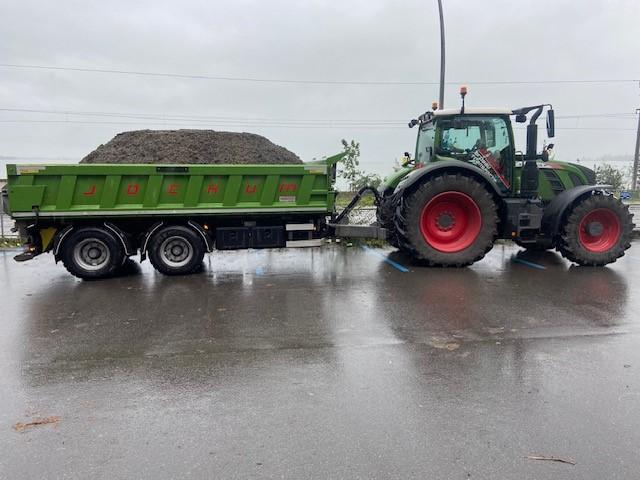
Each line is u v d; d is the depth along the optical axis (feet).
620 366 13.26
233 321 17.56
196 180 24.47
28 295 21.72
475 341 15.20
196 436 10.08
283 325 17.02
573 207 26.17
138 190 24.22
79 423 10.66
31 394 12.05
